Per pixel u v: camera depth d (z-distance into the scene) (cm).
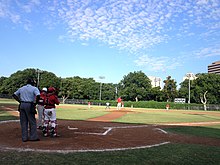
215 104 6569
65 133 962
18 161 519
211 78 6894
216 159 625
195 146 788
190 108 6006
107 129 1137
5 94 8275
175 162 575
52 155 582
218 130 1326
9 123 1202
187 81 8088
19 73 8325
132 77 8781
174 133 1112
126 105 6438
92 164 520
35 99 765
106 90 9475
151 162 563
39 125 1041
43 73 8369
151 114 2762
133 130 1159
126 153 640
